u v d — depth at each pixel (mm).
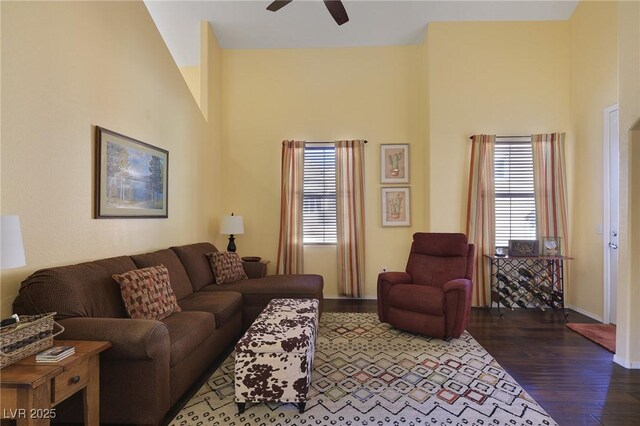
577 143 4246
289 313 2523
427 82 4566
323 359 2756
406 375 2479
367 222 4895
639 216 2568
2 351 1368
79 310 1914
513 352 2910
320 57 4961
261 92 5000
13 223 1387
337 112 4941
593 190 3957
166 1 4098
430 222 4496
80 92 2322
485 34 4473
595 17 3930
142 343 1717
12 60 1827
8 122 1811
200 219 4277
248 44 4910
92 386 1612
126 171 2811
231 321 3047
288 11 4289
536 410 2037
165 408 1867
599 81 3865
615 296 3631
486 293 4383
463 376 2465
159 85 3357
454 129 4480
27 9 1913
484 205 4406
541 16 4395
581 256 4137
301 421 1924
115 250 2688
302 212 4836
